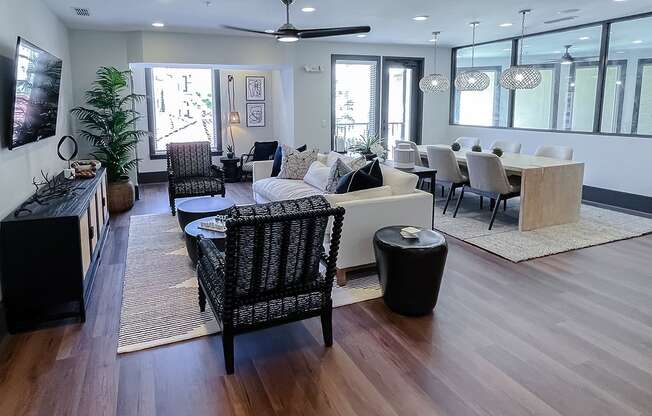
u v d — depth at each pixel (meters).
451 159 5.73
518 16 6.04
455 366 2.56
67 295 3.07
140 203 6.80
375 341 2.84
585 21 6.44
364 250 3.67
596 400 2.26
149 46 6.85
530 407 2.22
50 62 4.11
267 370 2.55
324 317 2.75
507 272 3.96
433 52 8.98
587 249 4.55
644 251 4.48
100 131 6.74
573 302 3.37
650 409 2.20
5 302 2.95
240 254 2.36
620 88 6.35
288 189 5.26
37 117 3.80
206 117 8.91
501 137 8.20
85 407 2.25
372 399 2.29
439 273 3.11
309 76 8.14
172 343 2.84
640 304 3.32
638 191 6.20
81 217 3.17
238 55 7.45
